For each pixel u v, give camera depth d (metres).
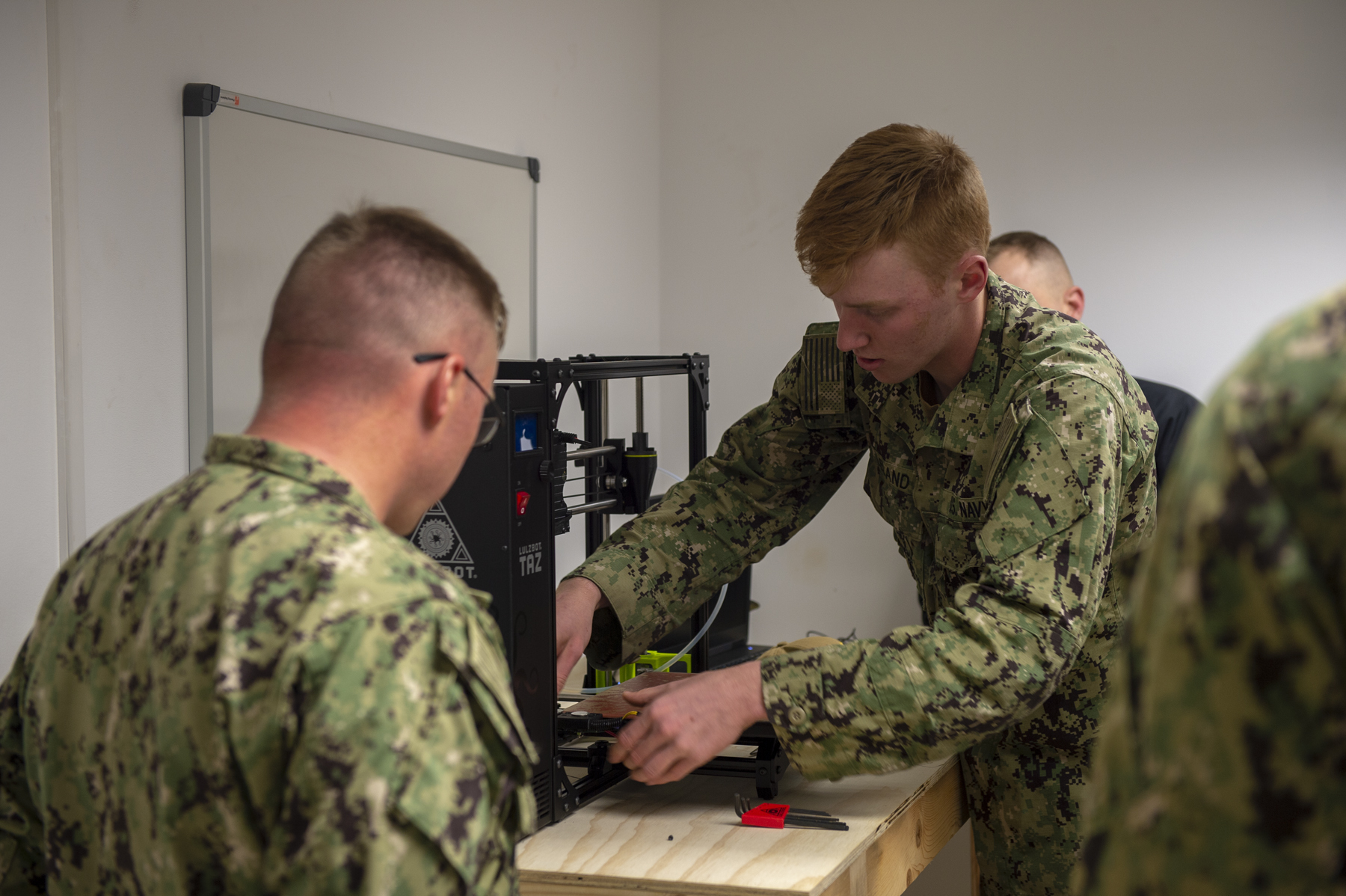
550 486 1.23
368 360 0.75
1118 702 0.53
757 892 1.03
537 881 1.08
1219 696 0.46
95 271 1.70
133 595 0.70
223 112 1.88
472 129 2.56
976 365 1.38
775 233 3.32
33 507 1.62
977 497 1.37
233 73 1.92
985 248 1.31
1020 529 1.16
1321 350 0.46
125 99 1.73
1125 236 3.01
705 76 3.38
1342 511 0.44
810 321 3.30
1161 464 2.67
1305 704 0.44
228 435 0.75
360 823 0.61
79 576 0.76
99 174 1.70
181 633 0.66
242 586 0.66
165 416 1.84
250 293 1.97
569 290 2.98
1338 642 0.44
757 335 3.36
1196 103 2.92
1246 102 2.88
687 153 3.41
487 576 1.15
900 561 3.21
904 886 1.29
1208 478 0.47
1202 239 2.94
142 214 1.77
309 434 0.75
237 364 1.95
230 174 1.91
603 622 1.49
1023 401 1.24
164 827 0.66
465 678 0.68
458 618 0.69
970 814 1.54
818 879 1.04
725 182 3.37
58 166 1.64
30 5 1.58
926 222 1.24
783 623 3.35
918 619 3.21
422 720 0.65
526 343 2.78
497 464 1.14
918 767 1.40
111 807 0.70
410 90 2.36
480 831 0.66
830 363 1.54
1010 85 3.08
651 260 3.42
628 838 1.17
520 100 2.74
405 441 0.78
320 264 0.76
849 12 3.21
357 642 0.64
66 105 1.64
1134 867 0.49
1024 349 1.33
